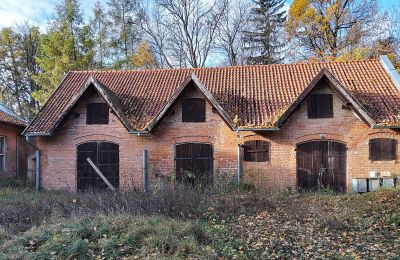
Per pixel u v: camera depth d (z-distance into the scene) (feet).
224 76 69.97
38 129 62.39
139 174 62.69
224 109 60.34
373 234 36.37
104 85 66.44
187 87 61.05
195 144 62.28
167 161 62.39
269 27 136.98
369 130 59.00
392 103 59.62
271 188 56.85
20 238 32.30
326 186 59.41
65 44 114.62
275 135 60.44
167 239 30.27
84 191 59.77
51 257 28.32
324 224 38.99
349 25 109.70
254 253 30.73
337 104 59.88
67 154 64.59
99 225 33.73
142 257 28.04
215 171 60.75
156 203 43.24
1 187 65.77
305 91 57.88
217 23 132.36
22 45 143.33
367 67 67.82
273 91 64.59
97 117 64.23
